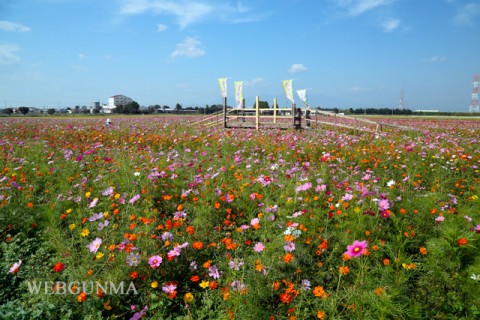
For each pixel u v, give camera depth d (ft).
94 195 17.99
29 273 11.55
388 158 24.90
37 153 29.09
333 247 11.91
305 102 51.96
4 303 10.31
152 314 9.75
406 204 14.02
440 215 12.66
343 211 13.21
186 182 18.75
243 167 23.63
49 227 14.14
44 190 19.52
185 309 9.97
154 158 26.25
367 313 8.72
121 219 15.15
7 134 49.26
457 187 18.86
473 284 9.20
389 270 9.84
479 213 13.14
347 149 28.68
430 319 8.89
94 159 26.13
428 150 27.53
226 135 39.91
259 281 9.76
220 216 14.74
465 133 52.85
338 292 9.94
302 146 31.07
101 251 11.79
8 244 13.60
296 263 10.87
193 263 11.13
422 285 9.84
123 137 43.21
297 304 9.34
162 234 12.40
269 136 39.19
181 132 50.24
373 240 11.79
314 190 16.39
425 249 10.39
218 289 10.16
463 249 10.37
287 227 12.71
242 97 58.49
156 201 16.71
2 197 15.56
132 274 9.72
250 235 13.35
